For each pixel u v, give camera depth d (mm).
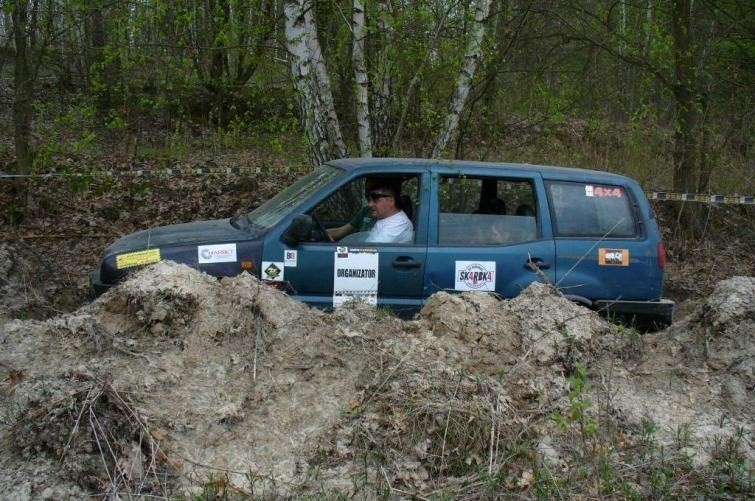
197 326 4641
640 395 4762
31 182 9961
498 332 4926
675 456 4164
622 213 6246
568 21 11266
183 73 10453
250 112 10664
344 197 6066
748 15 11469
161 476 3750
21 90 9648
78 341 4559
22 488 3520
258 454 3977
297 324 4734
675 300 9211
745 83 11836
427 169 6117
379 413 4168
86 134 9867
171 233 6152
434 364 4508
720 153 11867
